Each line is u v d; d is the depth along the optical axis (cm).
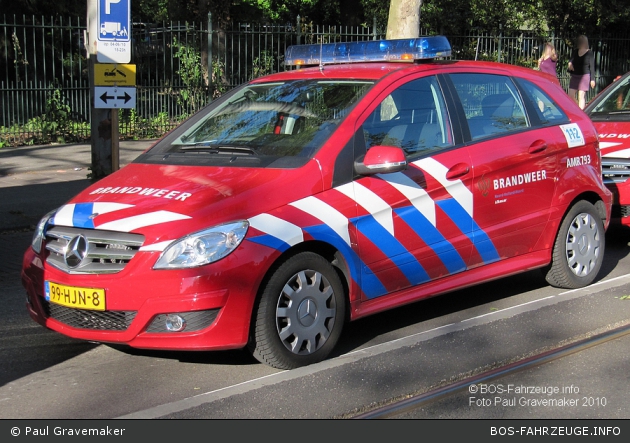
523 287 634
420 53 540
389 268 490
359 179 477
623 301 583
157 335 414
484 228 544
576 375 439
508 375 439
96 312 429
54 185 1107
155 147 544
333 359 468
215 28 1730
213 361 473
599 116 849
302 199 449
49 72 2139
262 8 2653
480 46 1931
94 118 877
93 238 430
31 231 878
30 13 2078
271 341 434
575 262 616
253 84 581
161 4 2811
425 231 507
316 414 386
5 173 1207
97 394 424
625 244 798
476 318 546
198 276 407
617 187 743
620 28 2256
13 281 681
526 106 594
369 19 2336
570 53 2095
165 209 428
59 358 486
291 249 443
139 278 412
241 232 421
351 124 486
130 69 796
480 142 548
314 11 2933
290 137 493
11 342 518
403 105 516
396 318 559
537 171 578
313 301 452
